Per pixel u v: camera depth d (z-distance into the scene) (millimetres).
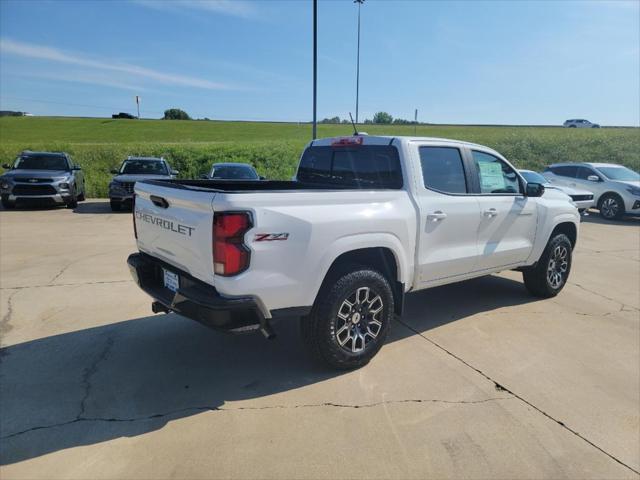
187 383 3457
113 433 2828
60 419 2963
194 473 2484
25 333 4328
